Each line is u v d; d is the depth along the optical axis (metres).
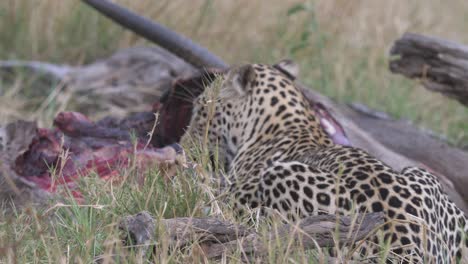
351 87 16.75
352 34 18.58
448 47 12.25
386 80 17.08
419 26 19.78
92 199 8.20
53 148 9.77
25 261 7.11
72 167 9.54
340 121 11.85
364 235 7.27
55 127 10.44
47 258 7.18
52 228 7.92
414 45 12.51
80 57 17.19
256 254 7.08
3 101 14.66
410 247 7.45
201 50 12.14
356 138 11.66
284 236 7.15
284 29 18.08
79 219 7.66
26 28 17.31
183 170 8.59
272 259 6.79
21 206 8.74
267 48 17.70
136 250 7.20
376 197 7.92
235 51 17.61
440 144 12.52
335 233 6.96
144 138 10.63
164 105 11.07
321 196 8.07
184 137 10.19
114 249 7.16
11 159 9.41
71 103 15.20
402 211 7.80
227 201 8.76
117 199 8.16
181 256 7.08
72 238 7.66
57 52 17.27
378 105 16.39
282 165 8.34
